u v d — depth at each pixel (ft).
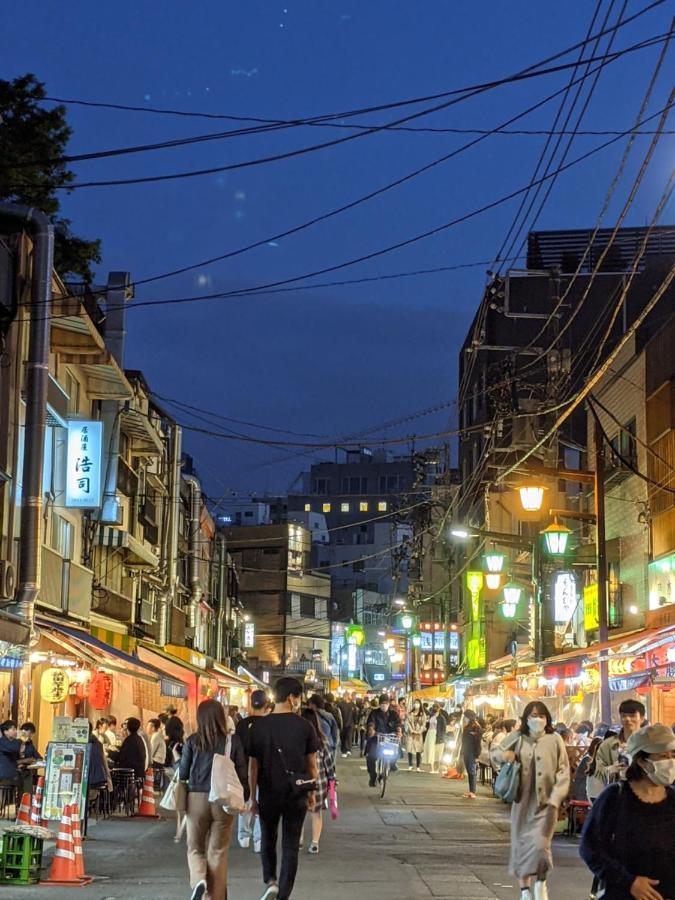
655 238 187.01
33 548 69.05
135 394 113.19
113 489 103.60
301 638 292.20
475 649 176.45
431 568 245.86
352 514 413.59
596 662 75.00
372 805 74.74
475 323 205.67
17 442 74.23
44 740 83.46
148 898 36.09
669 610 82.23
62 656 75.46
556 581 106.11
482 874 42.50
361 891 38.01
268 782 32.60
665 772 17.26
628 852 17.26
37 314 71.61
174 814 67.36
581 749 62.59
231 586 240.53
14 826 39.81
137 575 128.47
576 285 182.19
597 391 117.60
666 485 93.71
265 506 398.01
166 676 89.56
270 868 33.04
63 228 98.68
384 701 93.81
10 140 89.66
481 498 185.16
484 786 93.81
